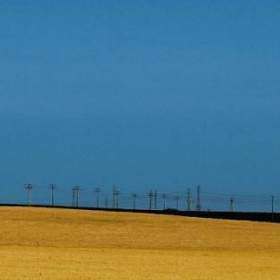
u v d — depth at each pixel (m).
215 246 197.50
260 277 126.56
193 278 122.81
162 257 161.50
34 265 136.50
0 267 132.12
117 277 121.06
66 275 122.06
